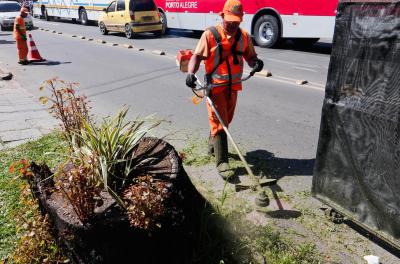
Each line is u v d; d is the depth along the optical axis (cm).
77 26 2305
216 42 386
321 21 1110
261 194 343
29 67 1055
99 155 275
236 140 524
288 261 286
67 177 257
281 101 698
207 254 289
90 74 953
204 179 418
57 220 259
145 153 309
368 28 267
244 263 288
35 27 2258
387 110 264
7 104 700
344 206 312
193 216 309
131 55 1212
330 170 318
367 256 292
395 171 266
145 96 748
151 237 254
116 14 1675
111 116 628
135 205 241
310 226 335
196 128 570
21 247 279
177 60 440
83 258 255
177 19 1631
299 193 390
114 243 246
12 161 455
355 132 289
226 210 352
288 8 1176
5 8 2175
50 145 498
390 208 274
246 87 796
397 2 245
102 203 250
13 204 361
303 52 1212
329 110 307
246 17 1315
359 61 277
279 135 541
